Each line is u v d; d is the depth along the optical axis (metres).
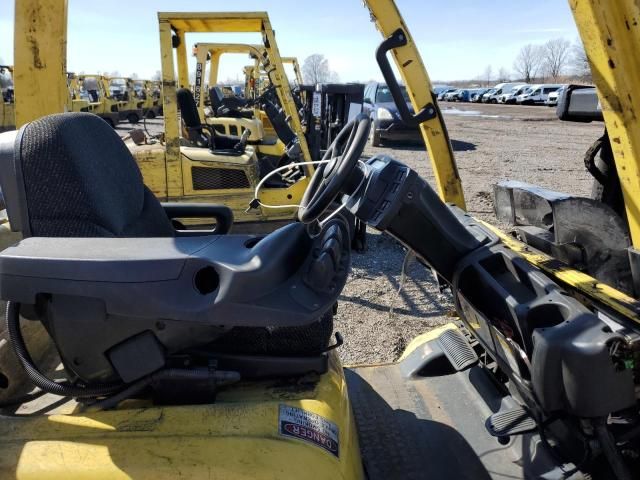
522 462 1.81
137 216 1.85
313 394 1.42
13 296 1.25
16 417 1.30
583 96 2.06
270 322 1.26
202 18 5.86
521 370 1.67
